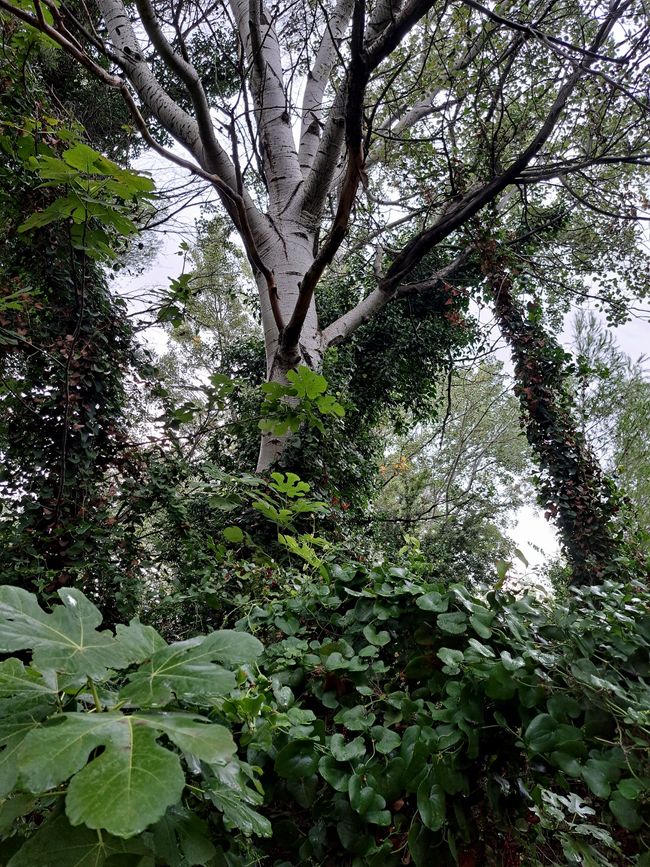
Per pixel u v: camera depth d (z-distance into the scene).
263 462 4.05
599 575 4.41
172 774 0.43
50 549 3.44
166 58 3.32
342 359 7.20
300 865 1.10
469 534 8.17
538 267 7.45
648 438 6.38
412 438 13.91
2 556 3.26
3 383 3.38
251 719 0.94
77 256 3.74
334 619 1.51
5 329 3.34
